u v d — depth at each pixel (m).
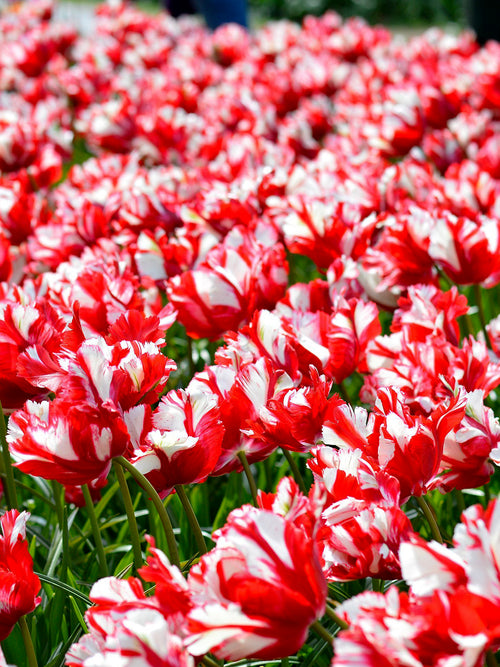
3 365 2.67
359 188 3.43
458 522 2.96
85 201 3.33
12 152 4.41
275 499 2.38
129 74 7.29
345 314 2.77
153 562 2.35
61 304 2.85
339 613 2.32
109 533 3.10
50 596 2.80
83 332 2.73
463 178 3.33
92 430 2.49
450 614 2.26
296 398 2.57
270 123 5.42
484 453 2.54
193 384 2.62
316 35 9.21
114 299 2.81
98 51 8.44
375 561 2.41
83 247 3.32
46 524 3.03
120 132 5.11
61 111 6.26
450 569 2.29
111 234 3.68
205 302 2.89
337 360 2.78
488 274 2.99
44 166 4.49
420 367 2.69
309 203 3.12
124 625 2.30
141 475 2.52
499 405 3.23
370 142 4.74
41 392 2.71
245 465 2.65
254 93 6.55
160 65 8.29
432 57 7.78
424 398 2.64
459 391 2.55
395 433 2.48
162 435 2.52
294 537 2.32
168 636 2.29
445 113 5.03
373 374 2.78
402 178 3.59
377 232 3.30
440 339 2.70
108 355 2.54
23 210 3.44
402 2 22.33
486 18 9.57
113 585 2.37
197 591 2.33
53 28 8.88
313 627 2.35
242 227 3.08
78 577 2.88
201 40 9.12
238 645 2.31
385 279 3.05
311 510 2.34
